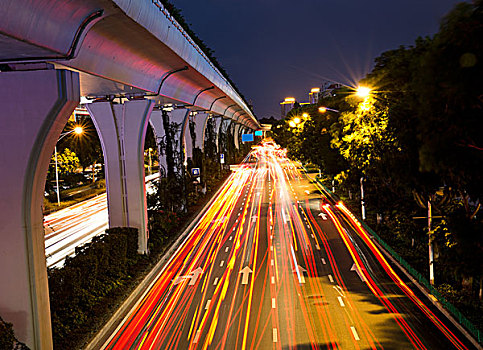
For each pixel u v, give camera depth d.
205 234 30.83
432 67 9.19
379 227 29.52
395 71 18.17
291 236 29.42
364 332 14.57
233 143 102.50
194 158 47.62
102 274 19.06
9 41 10.62
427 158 9.93
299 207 41.12
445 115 9.42
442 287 17.84
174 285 20.05
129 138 23.67
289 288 19.23
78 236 31.47
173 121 36.00
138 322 15.88
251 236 29.83
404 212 20.97
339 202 43.00
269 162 102.75
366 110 23.62
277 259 24.00
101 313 16.22
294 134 83.50
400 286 19.19
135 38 17.11
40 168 12.51
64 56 12.72
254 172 78.62
